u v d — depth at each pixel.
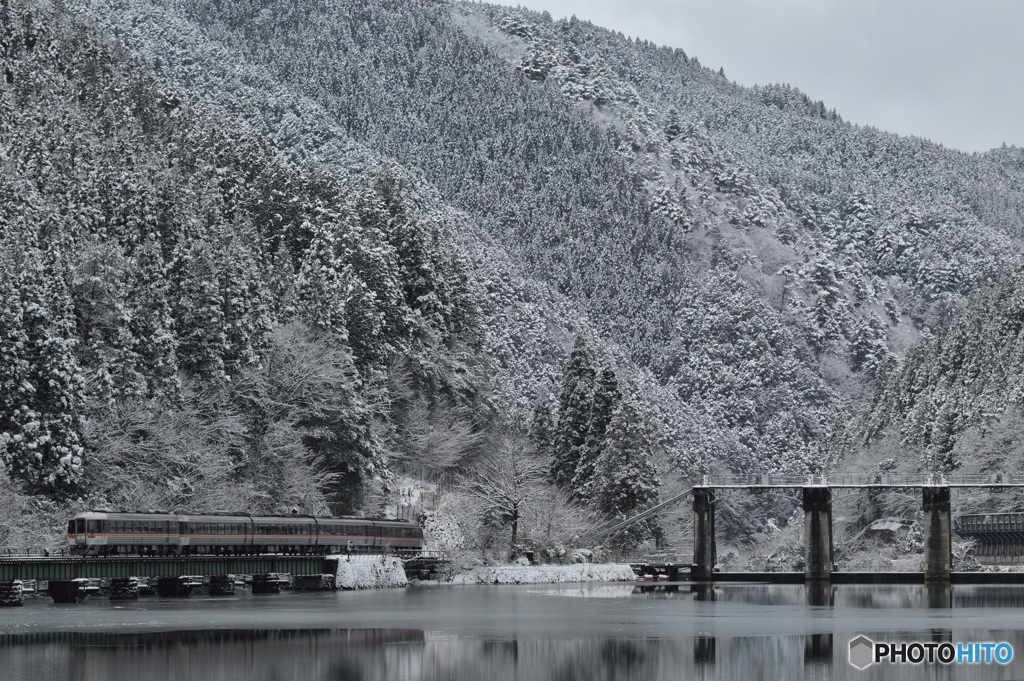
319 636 93.38
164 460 134.00
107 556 113.88
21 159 162.00
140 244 155.50
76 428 123.56
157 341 138.12
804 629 102.75
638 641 94.25
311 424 154.88
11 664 80.12
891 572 166.50
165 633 93.56
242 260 159.75
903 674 82.75
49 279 128.12
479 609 115.06
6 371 119.88
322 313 165.75
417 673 79.31
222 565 122.44
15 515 115.31
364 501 158.25
